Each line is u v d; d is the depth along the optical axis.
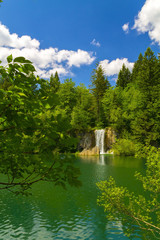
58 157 1.74
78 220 8.57
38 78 1.69
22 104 1.76
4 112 1.71
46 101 1.67
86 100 53.62
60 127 1.71
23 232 7.41
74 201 11.14
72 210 9.75
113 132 44.69
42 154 1.78
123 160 31.11
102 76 54.25
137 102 39.47
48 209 9.89
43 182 15.57
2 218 8.77
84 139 45.97
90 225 8.05
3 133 1.89
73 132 46.12
